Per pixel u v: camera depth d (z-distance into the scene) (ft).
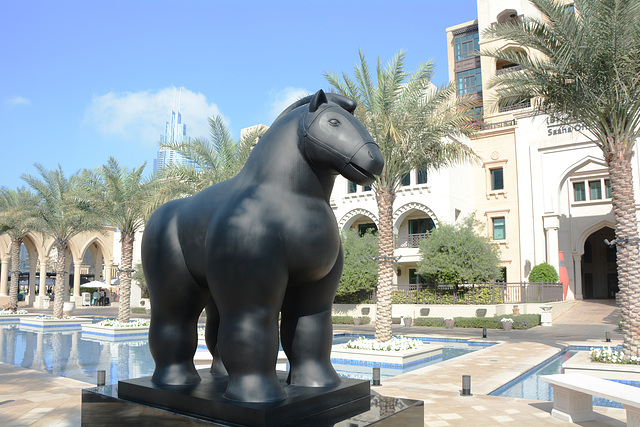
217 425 9.09
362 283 79.61
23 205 79.66
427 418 20.52
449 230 77.77
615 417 20.94
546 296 82.58
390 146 42.60
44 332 68.03
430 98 43.45
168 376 11.35
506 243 97.40
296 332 10.90
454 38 138.92
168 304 11.60
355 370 37.78
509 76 39.88
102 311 111.04
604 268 118.32
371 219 97.66
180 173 55.31
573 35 34.40
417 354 40.93
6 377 31.60
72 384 29.19
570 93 36.99
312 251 9.96
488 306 72.90
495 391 27.07
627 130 36.06
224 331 9.77
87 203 68.74
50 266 155.12
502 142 100.53
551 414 21.25
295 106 11.51
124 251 67.67
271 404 9.10
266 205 9.93
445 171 89.76
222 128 56.59
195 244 11.02
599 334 57.82
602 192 91.66
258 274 9.52
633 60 33.40
